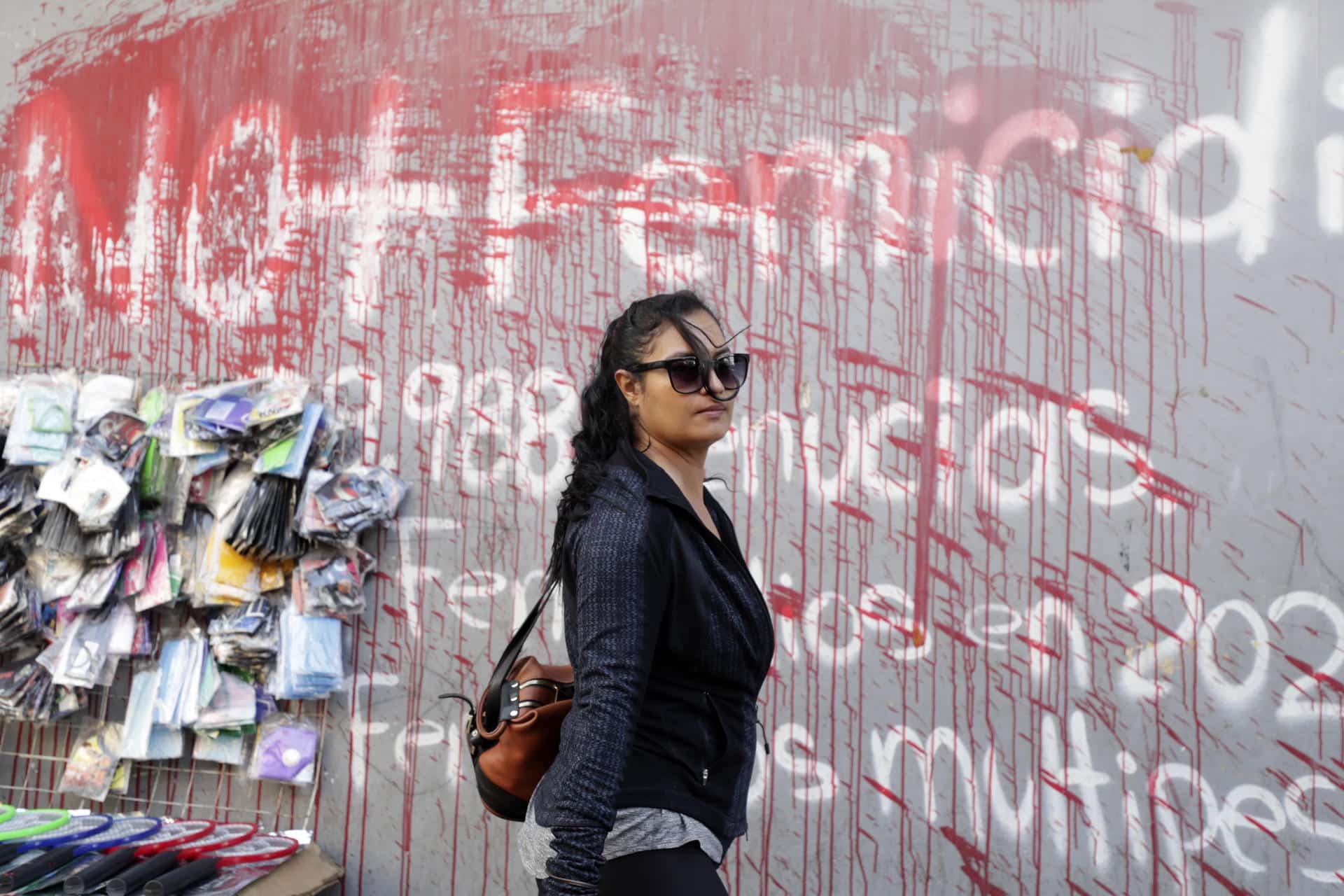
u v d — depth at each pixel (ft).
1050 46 9.52
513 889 10.07
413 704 10.37
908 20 9.77
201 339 11.04
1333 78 9.06
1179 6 9.32
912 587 9.55
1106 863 9.11
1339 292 8.96
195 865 8.98
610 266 10.23
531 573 10.23
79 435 10.44
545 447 10.27
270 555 10.23
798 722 9.68
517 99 10.50
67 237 11.41
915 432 9.61
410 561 10.46
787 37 9.99
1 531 10.44
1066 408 9.37
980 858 9.31
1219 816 8.95
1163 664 9.11
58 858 8.89
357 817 10.38
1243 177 9.16
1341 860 8.72
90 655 10.16
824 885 9.55
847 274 9.79
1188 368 9.19
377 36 10.83
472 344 10.48
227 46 11.17
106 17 11.50
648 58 10.24
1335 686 8.81
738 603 5.92
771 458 9.84
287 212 10.93
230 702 10.36
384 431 10.61
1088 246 9.39
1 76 11.66
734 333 9.95
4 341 11.47
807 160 9.90
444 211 10.60
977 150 9.61
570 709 6.17
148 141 11.30
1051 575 9.33
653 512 5.73
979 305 9.55
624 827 5.61
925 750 9.46
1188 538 9.11
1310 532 8.91
